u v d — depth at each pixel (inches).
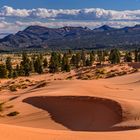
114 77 4089.6
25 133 1139.3
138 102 2126.0
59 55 6732.3
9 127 1224.8
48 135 1134.4
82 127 1921.8
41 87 3501.5
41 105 2485.2
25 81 4552.2
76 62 6584.6
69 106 2352.4
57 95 2598.4
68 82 3521.2
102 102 2244.1
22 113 2335.1
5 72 5290.4
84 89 2947.8
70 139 1079.0
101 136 1127.0
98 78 4352.9
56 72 5841.5
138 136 1115.9
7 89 3900.1
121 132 1213.1
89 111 2187.5
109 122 1847.9
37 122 2112.5
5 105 2588.6
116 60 6363.2
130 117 1774.1
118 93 2731.3
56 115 2242.9
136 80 3580.2
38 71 5900.6
